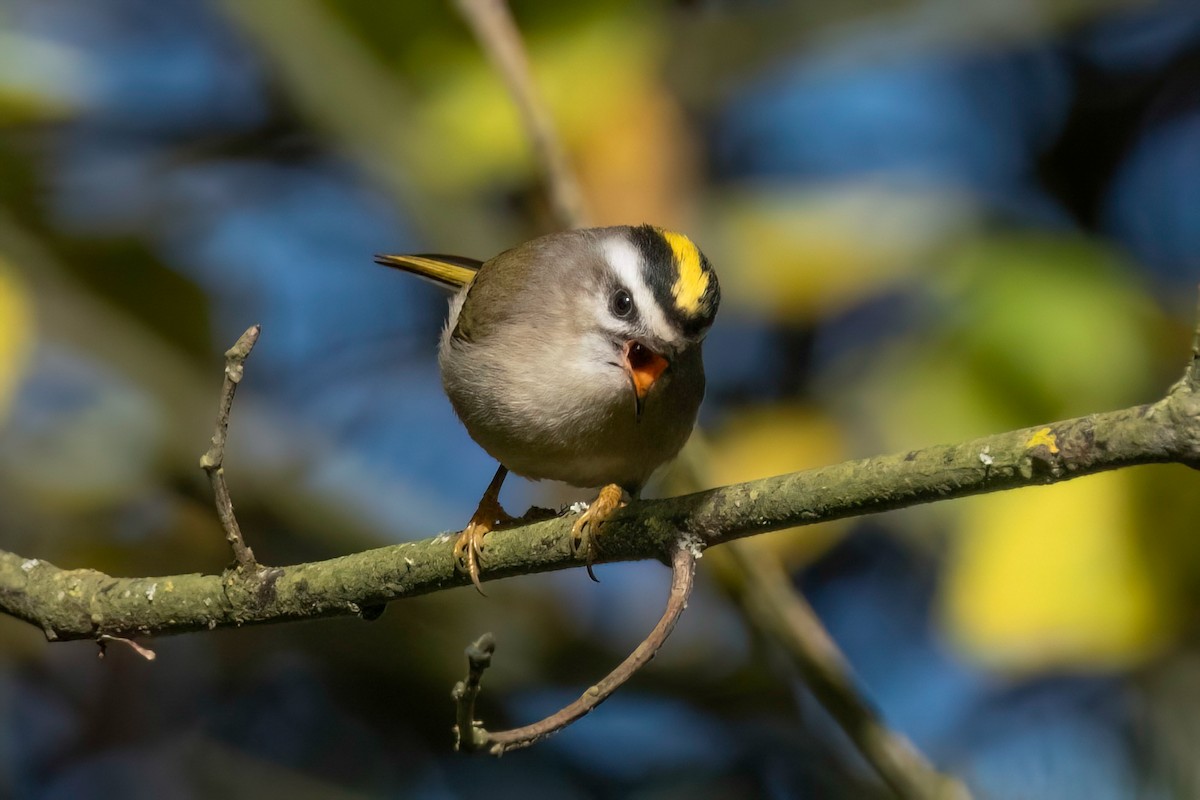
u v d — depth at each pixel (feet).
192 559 37.50
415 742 38.50
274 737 38.63
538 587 37.91
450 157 32.27
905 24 37.14
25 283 30.94
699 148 36.47
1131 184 38.27
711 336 38.88
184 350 38.52
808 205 33.27
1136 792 29.04
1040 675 33.83
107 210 40.24
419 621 37.01
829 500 19.43
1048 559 24.95
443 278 34.17
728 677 36.55
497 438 29.17
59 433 38.27
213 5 41.24
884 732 27.68
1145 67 39.06
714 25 37.96
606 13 31.91
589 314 28.37
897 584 38.14
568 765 37.63
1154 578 24.63
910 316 30.96
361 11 32.99
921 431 28.14
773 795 36.35
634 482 29.96
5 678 37.91
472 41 32.71
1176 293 29.91
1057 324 27.55
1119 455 17.28
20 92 33.68
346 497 38.24
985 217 31.78
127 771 37.65
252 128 43.16
